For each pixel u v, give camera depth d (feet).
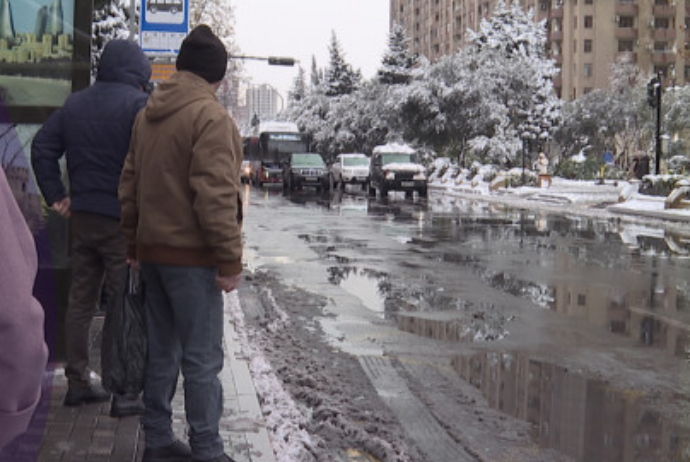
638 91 234.38
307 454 15.35
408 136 218.18
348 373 22.56
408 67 280.72
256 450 15.08
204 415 13.52
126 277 14.34
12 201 5.53
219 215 12.67
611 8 349.20
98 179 16.69
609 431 17.83
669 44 351.67
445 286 38.40
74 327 17.13
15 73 19.45
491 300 34.78
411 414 18.90
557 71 251.60
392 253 51.01
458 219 81.15
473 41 258.98
